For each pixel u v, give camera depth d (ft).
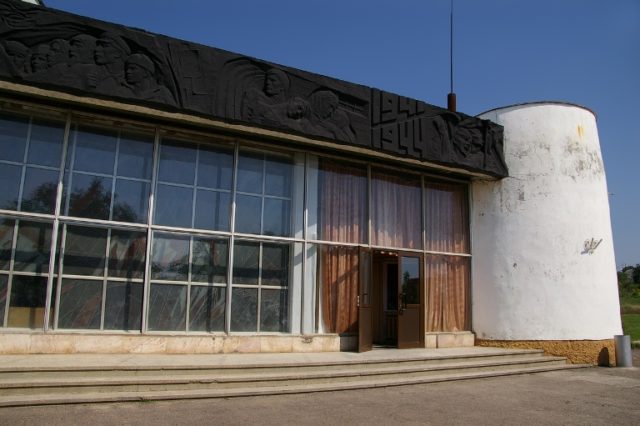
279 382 26.99
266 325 34.86
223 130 33.81
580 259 42.22
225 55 31.89
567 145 43.57
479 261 44.47
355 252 39.06
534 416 23.68
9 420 19.21
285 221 36.50
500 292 42.65
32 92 28.07
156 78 29.86
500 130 44.27
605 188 45.42
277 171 36.70
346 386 27.68
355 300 38.37
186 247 32.99
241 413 21.80
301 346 35.19
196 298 32.81
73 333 28.96
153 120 32.14
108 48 28.73
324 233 37.78
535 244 42.14
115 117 31.24
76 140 30.86
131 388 23.84
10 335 27.71
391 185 41.68
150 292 31.55
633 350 53.52
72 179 30.45
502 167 43.73
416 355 35.09
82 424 19.10
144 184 32.22
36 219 29.27
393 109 38.50
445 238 44.01
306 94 34.65
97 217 30.78
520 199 43.06
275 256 35.88
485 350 39.60
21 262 28.78
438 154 40.29
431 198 43.80
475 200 45.55
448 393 28.19
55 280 29.32
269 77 33.19
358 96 36.86
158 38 30.01
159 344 30.86
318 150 37.65
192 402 23.31
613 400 27.91
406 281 41.24
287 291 35.96
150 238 31.81
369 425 20.92
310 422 20.94
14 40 26.78
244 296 34.35
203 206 33.78
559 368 38.32
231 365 27.17
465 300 44.34
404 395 27.14
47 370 23.43
